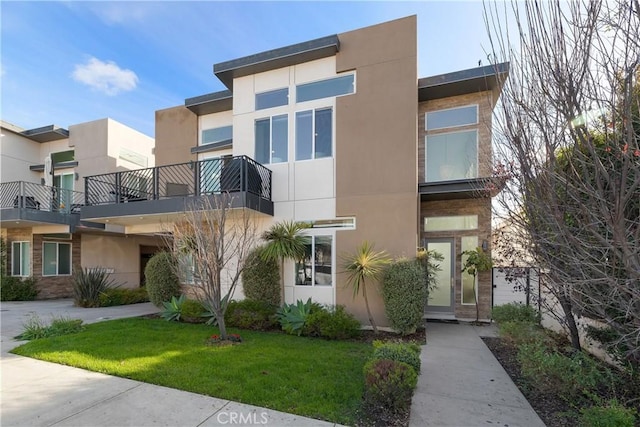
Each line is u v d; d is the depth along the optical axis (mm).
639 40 2203
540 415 3299
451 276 8742
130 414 3193
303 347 5500
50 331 6352
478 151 8266
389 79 7695
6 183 12703
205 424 3018
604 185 2492
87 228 12547
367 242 7320
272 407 3346
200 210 6688
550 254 3039
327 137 8156
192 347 5379
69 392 3682
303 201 8172
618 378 3549
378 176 7637
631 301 2555
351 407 3346
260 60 8477
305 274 7977
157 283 8992
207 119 11031
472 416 3262
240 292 8320
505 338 5848
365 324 7422
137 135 15695
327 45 7953
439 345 6023
